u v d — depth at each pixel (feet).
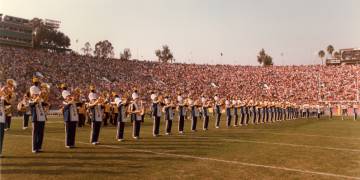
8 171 31.14
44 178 28.63
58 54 230.48
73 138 46.62
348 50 340.80
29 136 60.13
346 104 217.15
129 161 36.47
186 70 274.77
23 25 274.16
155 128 63.67
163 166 34.06
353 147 49.80
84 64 230.89
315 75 258.98
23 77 180.14
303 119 145.59
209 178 29.35
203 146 48.75
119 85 213.25
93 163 35.17
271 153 43.16
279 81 260.01
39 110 42.22
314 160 38.70
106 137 60.64
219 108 88.12
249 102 110.42
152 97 64.69
